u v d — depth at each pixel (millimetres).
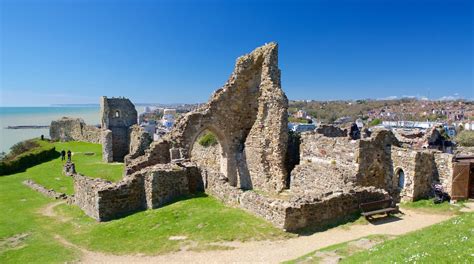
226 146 35062
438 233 14812
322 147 28266
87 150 61344
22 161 48062
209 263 14547
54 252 16969
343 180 23156
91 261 15742
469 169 23938
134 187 22797
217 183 23641
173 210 21016
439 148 35156
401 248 13133
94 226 20656
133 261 15406
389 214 20391
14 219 23219
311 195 19406
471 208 22438
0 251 17594
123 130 58062
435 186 24547
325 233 17531
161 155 31578
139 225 19484
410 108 181500
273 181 30547
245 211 20312
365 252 13578
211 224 18484
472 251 11039
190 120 32812
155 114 190875
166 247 16438
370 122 107438
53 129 82062
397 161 25516
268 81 31719
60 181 36531
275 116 30500
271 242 16453
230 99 34750
